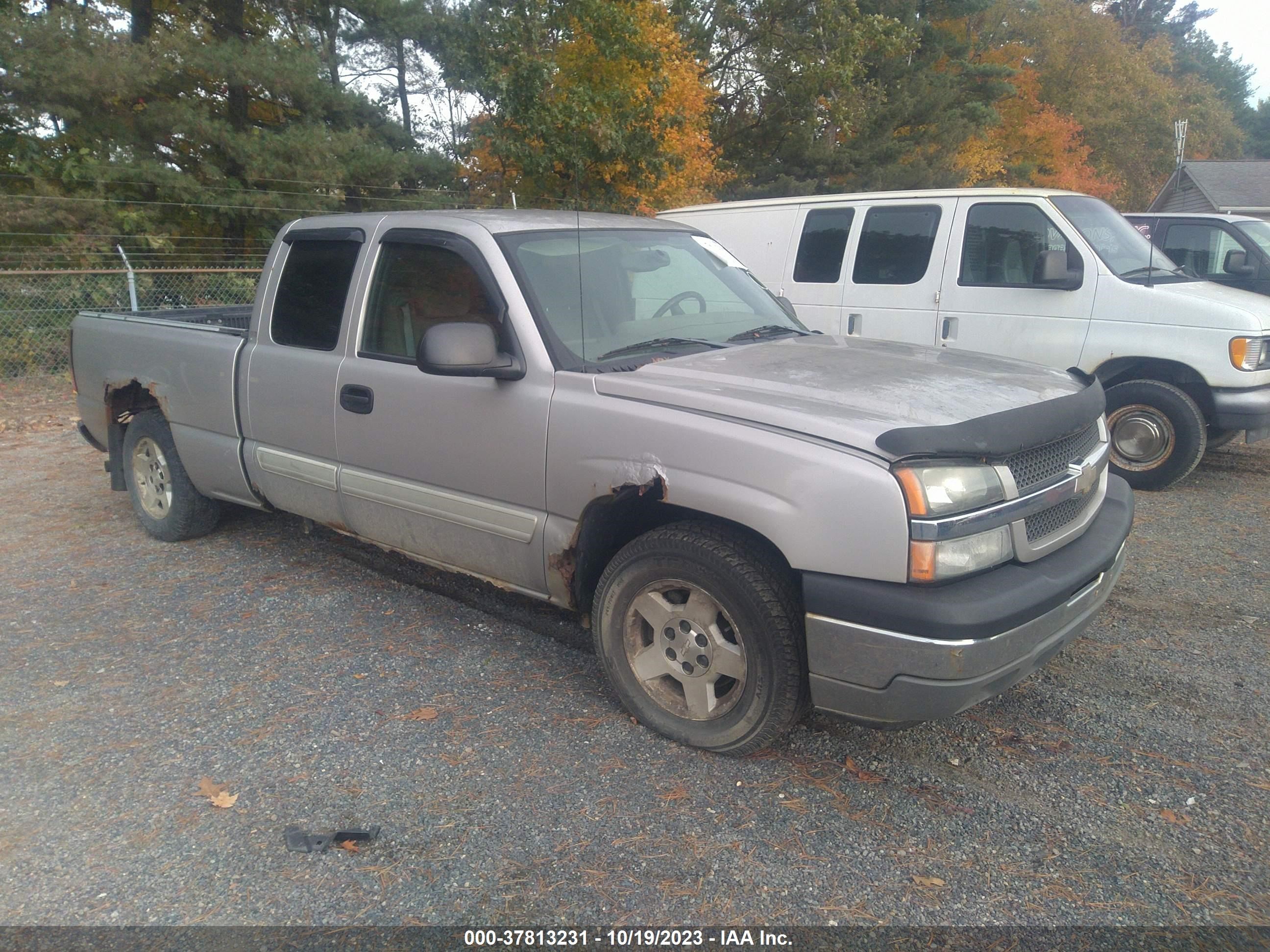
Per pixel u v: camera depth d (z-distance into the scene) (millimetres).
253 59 16953
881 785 3170
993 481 2912
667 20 18453
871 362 3682
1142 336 6750
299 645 4273
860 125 27812
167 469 5555
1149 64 59688
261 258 17797
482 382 3699
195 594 4898
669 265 4309
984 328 7340
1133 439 7020
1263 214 25641
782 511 2906
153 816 3037
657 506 3469
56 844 2908
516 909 2600
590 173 16188
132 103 17453
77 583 5086
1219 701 3748
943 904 2609
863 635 2828
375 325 4184
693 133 18531
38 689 3895
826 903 2617
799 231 8320
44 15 15961
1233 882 2699
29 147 16766
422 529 4082
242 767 3299
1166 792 3131
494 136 16375
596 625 3553
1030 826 2955
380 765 3299
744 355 3758
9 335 12305
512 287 3682
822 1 24531
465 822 2975
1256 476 7500
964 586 2840
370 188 18781
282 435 4613
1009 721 3594
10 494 6992
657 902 2619
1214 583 5047
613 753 3355
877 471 2779
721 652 3227
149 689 3879
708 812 3014
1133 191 54500
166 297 14094
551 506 3535
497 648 4215
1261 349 6484
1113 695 3801
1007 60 43781
